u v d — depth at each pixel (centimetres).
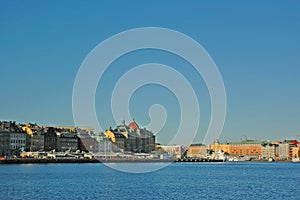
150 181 17988
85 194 13088
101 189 14488
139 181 17950
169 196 12825
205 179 19700
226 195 13200
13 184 15938
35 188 14625
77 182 17050
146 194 13225
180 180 18838
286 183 17762
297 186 16338
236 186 16175
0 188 14575
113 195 12912
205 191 14225
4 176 19888
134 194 13200
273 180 19512
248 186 16250
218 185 16475
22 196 12544
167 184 16575
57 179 18362
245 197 12812
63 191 13800
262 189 15088
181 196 12862
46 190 14050
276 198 12638
